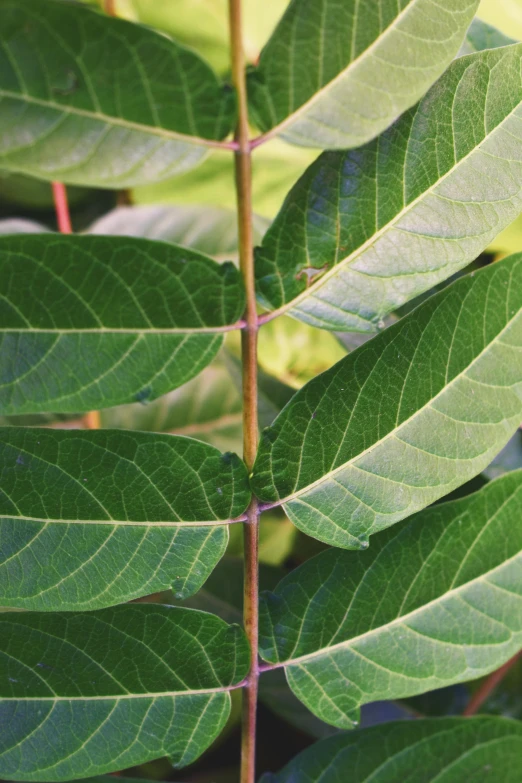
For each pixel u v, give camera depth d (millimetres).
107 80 433
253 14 578
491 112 464
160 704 480
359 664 488
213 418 596
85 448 457
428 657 488
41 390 448
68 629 470
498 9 585
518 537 489
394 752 500
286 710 555
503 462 544
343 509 472
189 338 455
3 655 469
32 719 472
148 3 571
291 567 602
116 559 464
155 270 447
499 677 572
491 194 465
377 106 446
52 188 589
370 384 466
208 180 594
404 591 487
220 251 580
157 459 461
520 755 500
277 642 486
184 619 474
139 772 581
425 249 463
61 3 425
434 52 449
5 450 454
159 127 438
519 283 472
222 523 469
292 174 590
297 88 443
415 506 473
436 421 472
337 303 463
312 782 498
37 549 459
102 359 450
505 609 489
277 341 601
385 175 460
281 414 464
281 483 470
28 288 442
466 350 471
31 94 431
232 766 586
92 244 441
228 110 440
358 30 443
